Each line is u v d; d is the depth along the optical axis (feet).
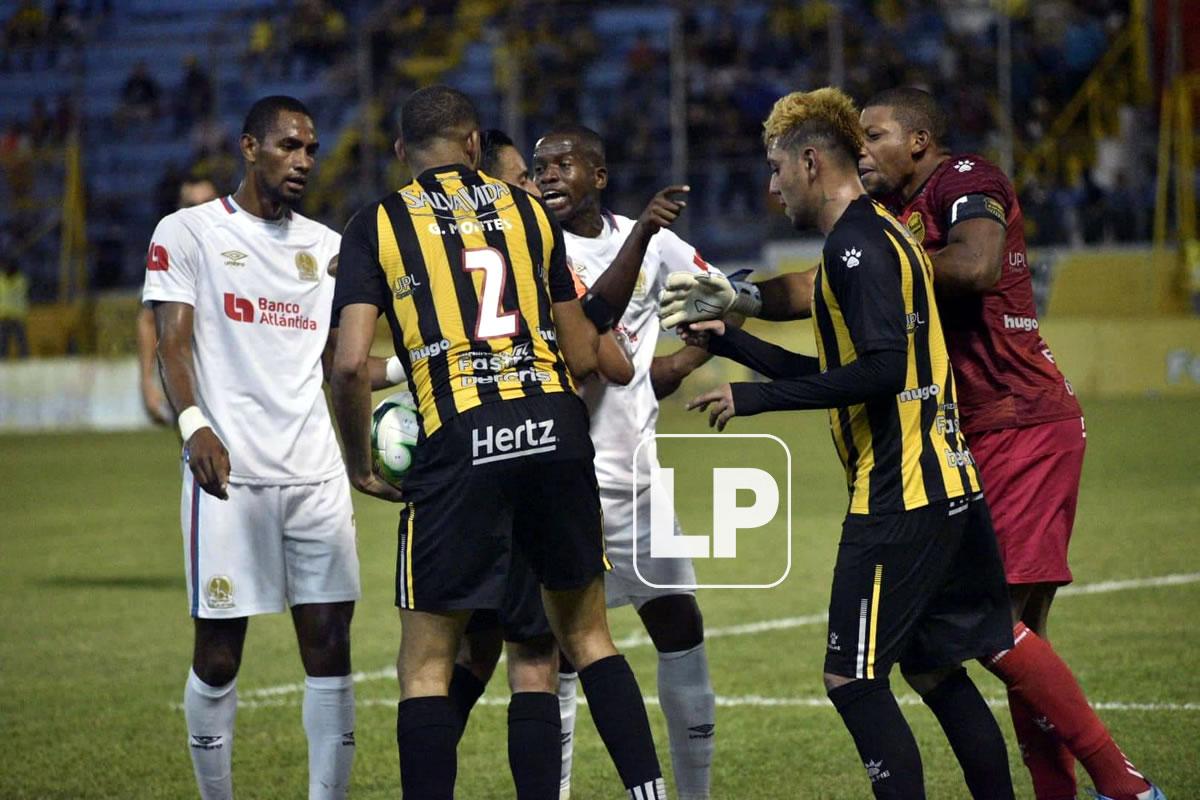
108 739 73.36
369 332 49.19
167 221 58.54
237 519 57.62
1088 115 302.66
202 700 57.62
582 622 50.72
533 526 49.52
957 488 48.37
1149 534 126.00
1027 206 282.77
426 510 48.52
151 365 100.78
